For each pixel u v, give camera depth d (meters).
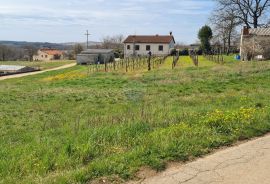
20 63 111.38
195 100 15.68
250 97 14.91
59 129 10.45
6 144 8.68
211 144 7.51
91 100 19.02
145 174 5.94
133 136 7.89
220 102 14.27
